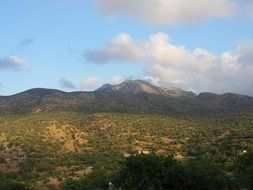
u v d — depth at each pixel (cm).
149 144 18800
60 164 16012
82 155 17212
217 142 17300
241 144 14750
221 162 12244
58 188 12144
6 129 19912
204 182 6366
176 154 16475
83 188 10125
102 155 17300
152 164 6103
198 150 16425
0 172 14800
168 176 6078
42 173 14838
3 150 17100
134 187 5997
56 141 18988
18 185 10262
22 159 16200
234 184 7062
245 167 8162
